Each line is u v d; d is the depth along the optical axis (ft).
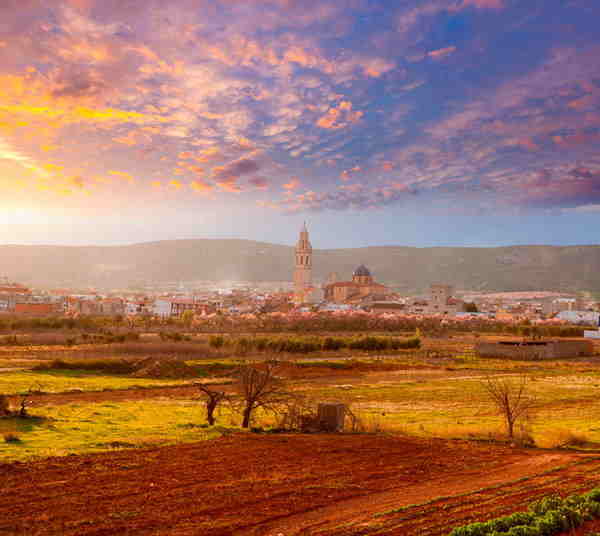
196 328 545.44
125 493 68.85
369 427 123.85
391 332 597.52
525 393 204.54
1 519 58.95
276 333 532.32
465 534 52.90
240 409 146.72
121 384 214.90
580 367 314.55
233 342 365.20
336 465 86.53
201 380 235.40
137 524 58.44
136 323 548.31
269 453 93.91
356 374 274.36
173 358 293.64
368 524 58.54
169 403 170.60
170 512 62.39
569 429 129.18
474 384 236.43
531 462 90.22
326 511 63.72
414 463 88.84
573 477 79.05
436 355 373.61
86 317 557.74
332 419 120.78
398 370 293.43
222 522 59.47
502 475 81.20
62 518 59.62
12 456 84.58
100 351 310.04
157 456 89.25
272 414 141.38
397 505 65.92
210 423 125.59
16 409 134.31
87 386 205.67
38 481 72.90
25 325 460.96
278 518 61.00
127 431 111.55
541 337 523.70
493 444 106.63
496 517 59.98
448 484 76.07
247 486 73.36
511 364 327.47
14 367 244.42
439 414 156.25
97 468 80.28
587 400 187.21
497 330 636.07
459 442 107.45
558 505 60.70
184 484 73.61
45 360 272.31
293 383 234.99
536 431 122.42
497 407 168.86
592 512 59.16
